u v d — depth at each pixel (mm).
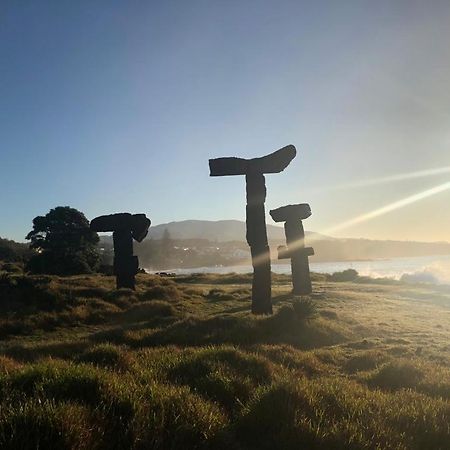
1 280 23406
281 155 22734
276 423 5957
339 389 7504
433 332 17656
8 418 5113
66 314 20359
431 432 6102
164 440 5332
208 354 9727
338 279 49812
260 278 22344
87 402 6105
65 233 59688
